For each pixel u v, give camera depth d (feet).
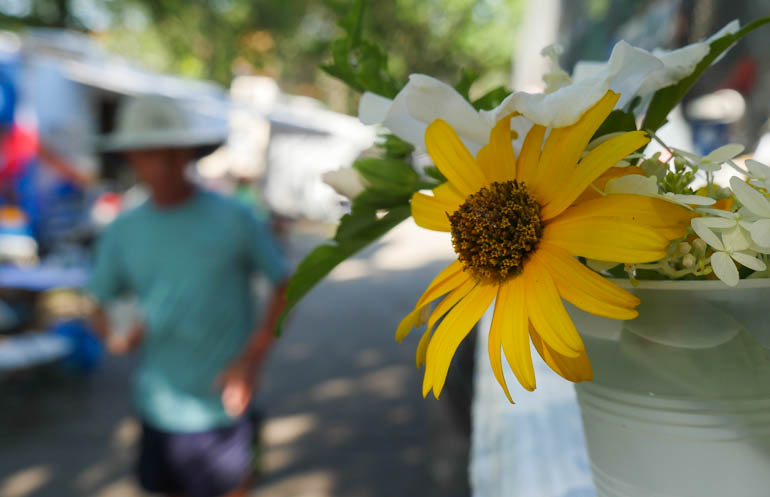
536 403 3.63
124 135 7.52
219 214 7.59
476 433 3.86
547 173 1.60
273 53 77.00
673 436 1.78
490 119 1.69
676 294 1.62
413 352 19.88
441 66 71.00
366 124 2.02
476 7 68.08
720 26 6.84
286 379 17.85
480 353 5.33
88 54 28.22
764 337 1.61
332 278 33.96
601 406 1.93
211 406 7.64
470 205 1.66
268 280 7.79
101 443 14.07
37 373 17.51
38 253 23.06
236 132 36.17
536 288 1.52
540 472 2.77
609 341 1.78
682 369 1.72
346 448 13.15
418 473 11.78
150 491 7.91
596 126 1.54
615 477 1.99
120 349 8.28
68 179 24.73
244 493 8.02
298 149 51.44
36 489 12.19
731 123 6.95
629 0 8.92
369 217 2.23
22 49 24.25
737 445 1.75
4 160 22.54
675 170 1.73
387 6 66.33
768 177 1.61
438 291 1.75
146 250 7.54
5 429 14.88
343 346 20.97
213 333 7.53
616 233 1.46
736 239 1.47
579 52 11.01
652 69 1.69
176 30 66.74
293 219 52.75
